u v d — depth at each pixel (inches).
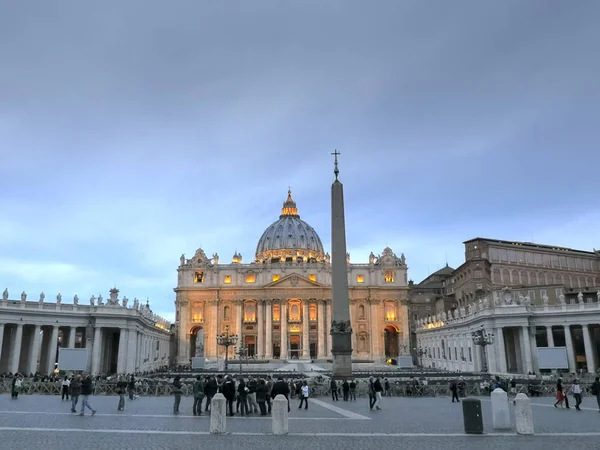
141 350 3316.9
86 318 2837.1
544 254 4532.5
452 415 1013.2
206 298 5177.2
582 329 2763.3
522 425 737.6
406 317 5226.4
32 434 714.8
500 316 2719.0
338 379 1615.4
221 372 2679.6
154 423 852.0
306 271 5260.8
